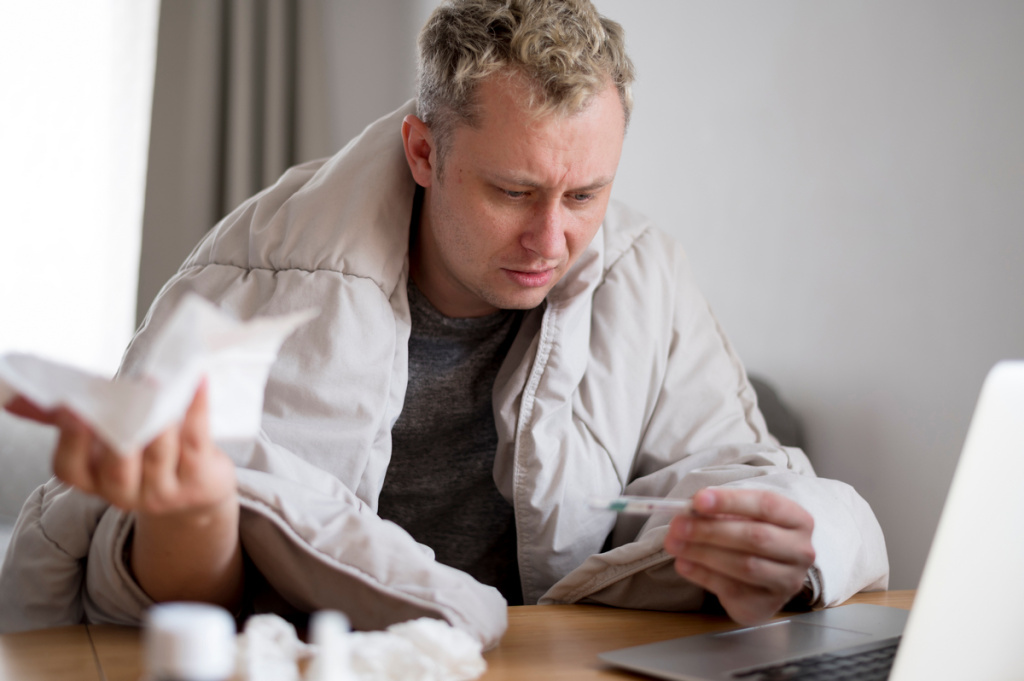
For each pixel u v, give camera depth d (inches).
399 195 37.2
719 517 26.1
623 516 40.4
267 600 27.2
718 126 68.4
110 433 17.3
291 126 97.8
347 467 33.7
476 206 33.5
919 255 52.5
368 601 24.6
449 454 43.4
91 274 94.7
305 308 34.6
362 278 35.4
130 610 25.3
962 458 19.8
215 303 35.3
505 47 31.8
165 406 17.2
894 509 54.1
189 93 92.6
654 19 75.0
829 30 59.1
